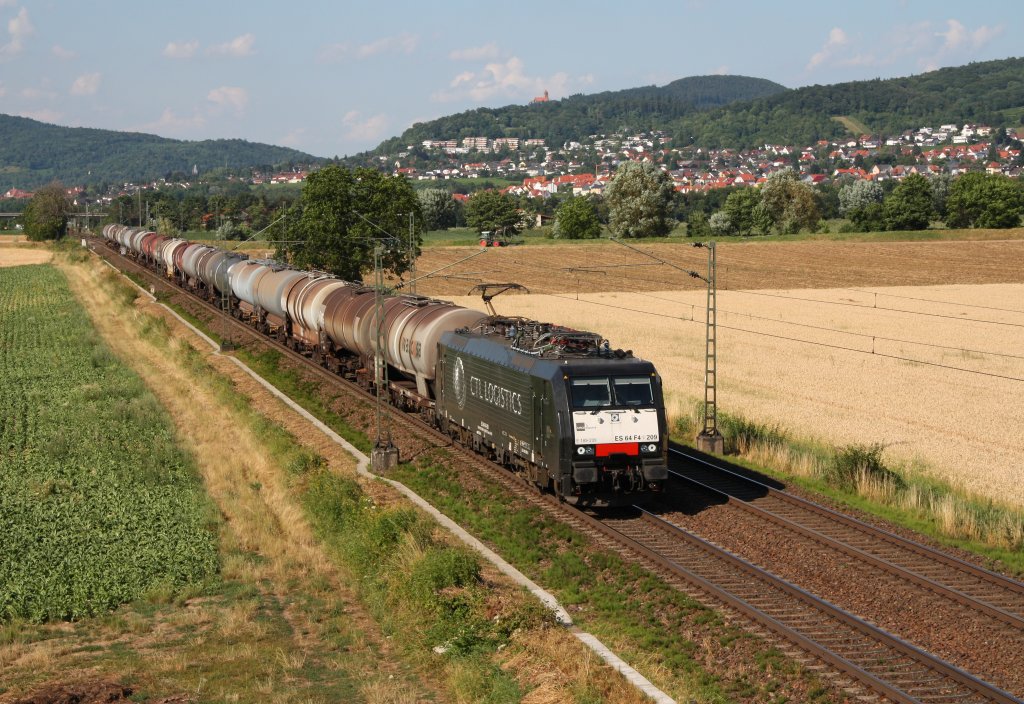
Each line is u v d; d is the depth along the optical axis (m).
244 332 63.69
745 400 45.47
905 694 15.79
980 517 26.39
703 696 16.36
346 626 20.31
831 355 59.41
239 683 17.39
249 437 38.25
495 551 24.81
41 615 20.83
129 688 17.03
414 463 33.78
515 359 28.89
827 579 21.91
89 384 51.59
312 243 76.69
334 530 26.16
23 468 34.22
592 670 17.03
